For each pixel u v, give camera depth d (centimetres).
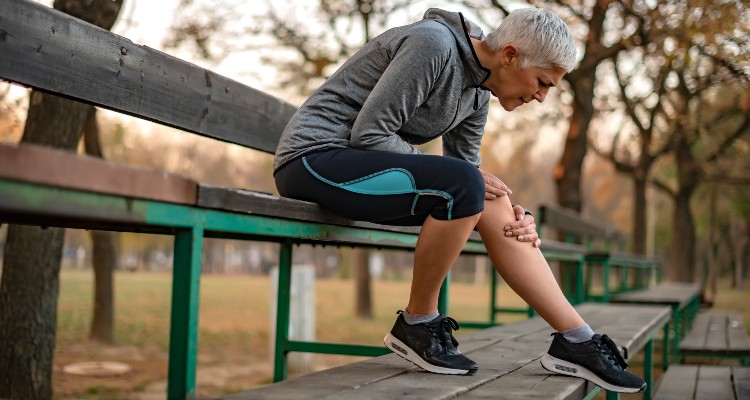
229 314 1666
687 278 2133
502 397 204
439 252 227
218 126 332
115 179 137
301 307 870
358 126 239
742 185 2344
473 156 292
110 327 984
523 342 338
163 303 1855
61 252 503
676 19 818
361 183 231
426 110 253
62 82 256
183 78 309
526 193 4791
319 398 188
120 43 278
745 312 1919
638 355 920
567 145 1196
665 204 4441
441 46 239
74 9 462
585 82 1145
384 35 254
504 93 254
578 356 243
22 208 120
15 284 484
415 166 227
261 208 196
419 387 211
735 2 769
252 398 186
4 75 237
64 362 816
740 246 3812
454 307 2062
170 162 3372
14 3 239
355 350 370
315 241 303
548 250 535
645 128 1803
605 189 2705
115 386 687
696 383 495
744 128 1919
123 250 5225
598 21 1082
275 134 381
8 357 480
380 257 6456
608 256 802
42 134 456
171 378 161
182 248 165
